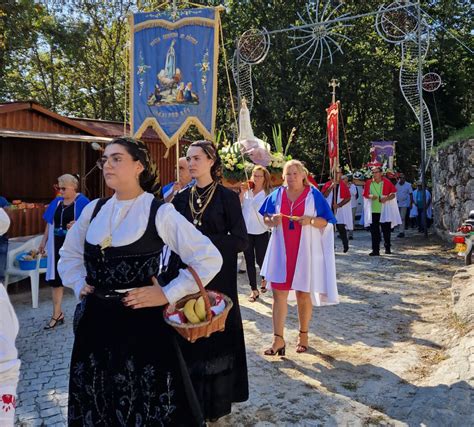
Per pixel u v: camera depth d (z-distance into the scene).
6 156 13.62
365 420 3.41
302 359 4.62
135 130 7.06
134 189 2.35
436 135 27.72
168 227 2.30
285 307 4.71
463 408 3.38
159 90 6.94
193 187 3.56
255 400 3.75
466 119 29.97
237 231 3.41
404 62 15.98
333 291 4.60
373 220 10.66
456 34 26.97
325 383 4.05
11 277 6.84
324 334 5.36
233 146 9.09
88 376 2.32
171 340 2.36
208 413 3.15
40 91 28.50
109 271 2.27
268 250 4.75
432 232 14.91
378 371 4.27
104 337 2.30
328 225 4.66
